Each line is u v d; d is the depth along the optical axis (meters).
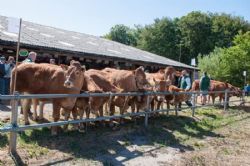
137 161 4.55
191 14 42.84
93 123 6.36
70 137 5.12
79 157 4.36
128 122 6.86
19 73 5.20
